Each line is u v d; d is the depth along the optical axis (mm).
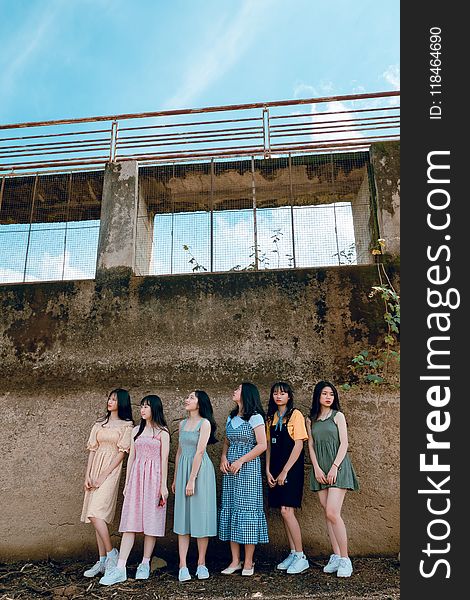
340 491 4352
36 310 5820
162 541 4914
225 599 3807
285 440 4586
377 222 5930
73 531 5020
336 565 4316
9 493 5172
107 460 4668
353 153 6281
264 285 5633
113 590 4070
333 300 5504
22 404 5445
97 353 5562
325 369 5281
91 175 6602
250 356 5387
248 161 6391
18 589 4254
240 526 4258
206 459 4543
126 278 5828
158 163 6359
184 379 5363
